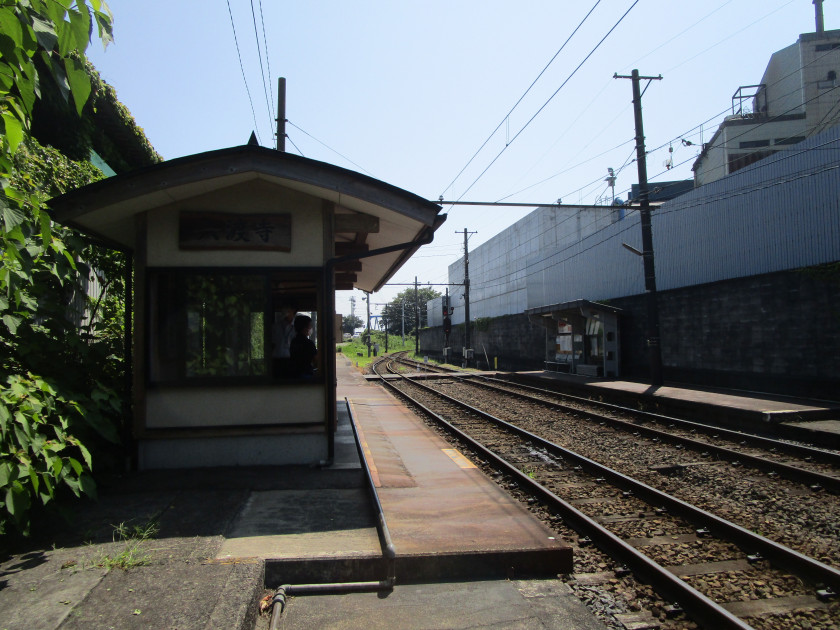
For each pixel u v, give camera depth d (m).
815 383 14.03
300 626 3.34
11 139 2.82
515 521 4.88
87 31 2.41
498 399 17.64
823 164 14.00
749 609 3.83
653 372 17.50
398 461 7.53
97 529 4.38
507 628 3.37
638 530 5.49
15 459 3.66
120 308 7.87
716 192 17.78
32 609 3.07
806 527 5.56
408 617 3.46
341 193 6.09
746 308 16.44
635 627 3.53
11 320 4.62
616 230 23.64
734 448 9.52
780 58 29.33
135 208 6.03
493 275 43.72
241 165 5.86
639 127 17.44
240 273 6.33
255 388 6.36
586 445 9.88
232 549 4.05
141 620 2.96
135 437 6.11
